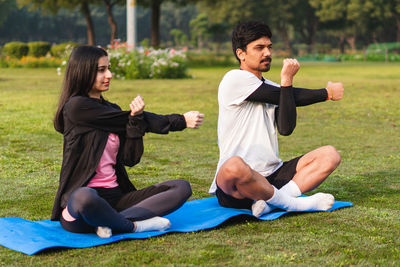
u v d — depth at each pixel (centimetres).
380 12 6662
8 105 1389
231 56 4119
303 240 400
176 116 417
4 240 387
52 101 1480
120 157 414
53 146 853
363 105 1471
